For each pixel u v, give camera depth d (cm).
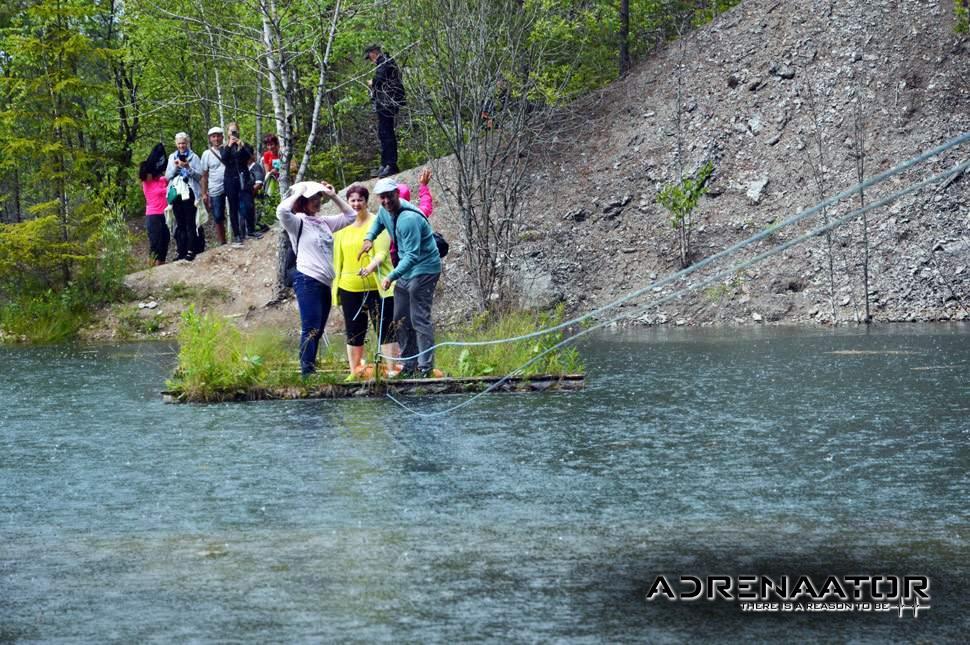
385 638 479
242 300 2367
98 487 793
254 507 717
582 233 2512
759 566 576
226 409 1190
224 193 2500
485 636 480
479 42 2247
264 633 488
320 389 1270
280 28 2327
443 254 1305
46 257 2364
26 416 1160
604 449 902
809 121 2542
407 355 1320
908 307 2136
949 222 2248
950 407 1078
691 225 2423
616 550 606
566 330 2217
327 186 1315
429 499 730
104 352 1958
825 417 1039
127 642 480
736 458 854
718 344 1786
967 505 695
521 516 681
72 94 2486
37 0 2728
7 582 569
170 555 611
